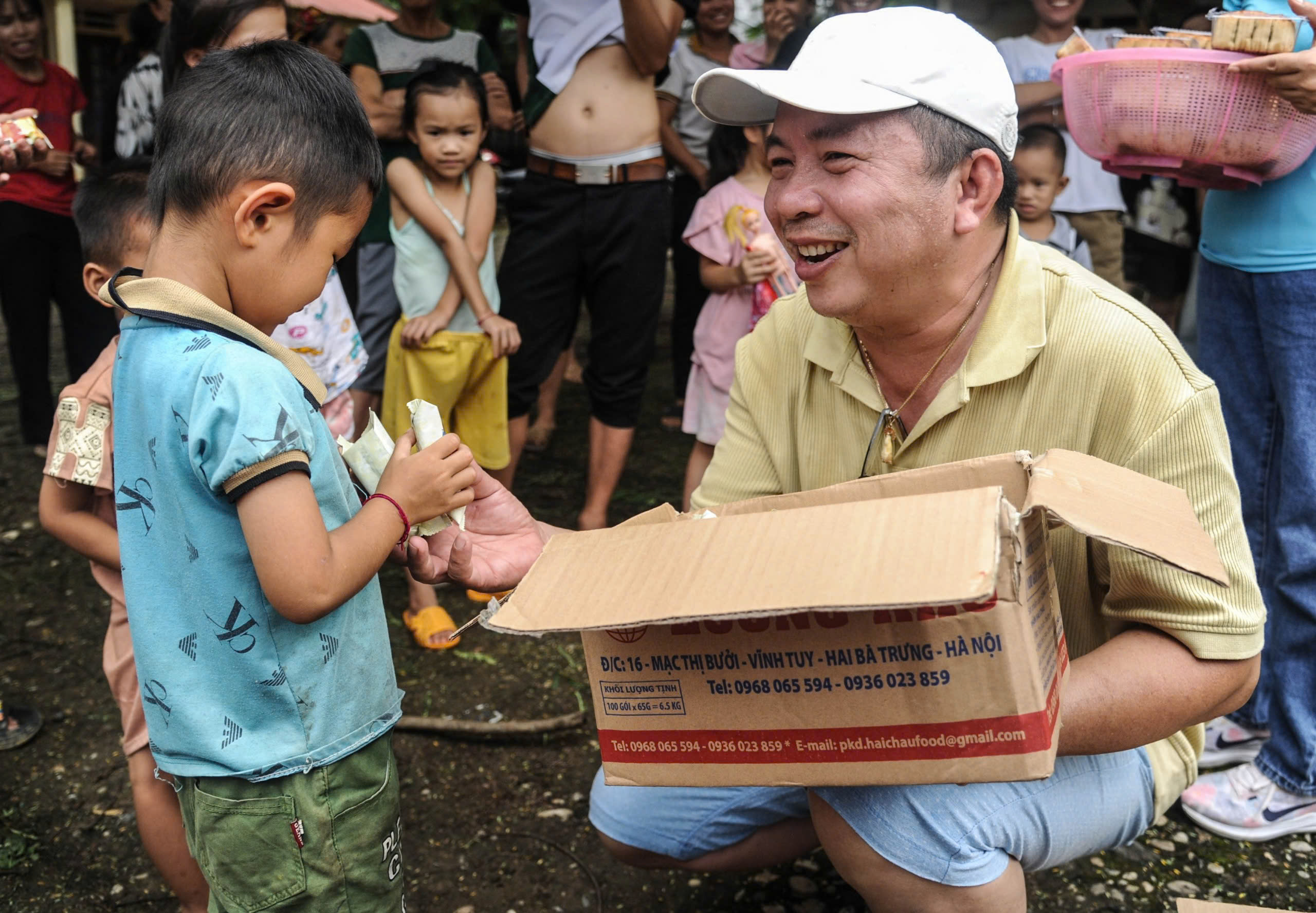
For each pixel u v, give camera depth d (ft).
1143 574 4.80
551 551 4.56
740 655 4.27
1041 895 6.86
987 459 4.39
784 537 3.99
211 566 4.52
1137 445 4.92
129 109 12.84
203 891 6.46
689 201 15.25
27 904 6.95
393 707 5.17
